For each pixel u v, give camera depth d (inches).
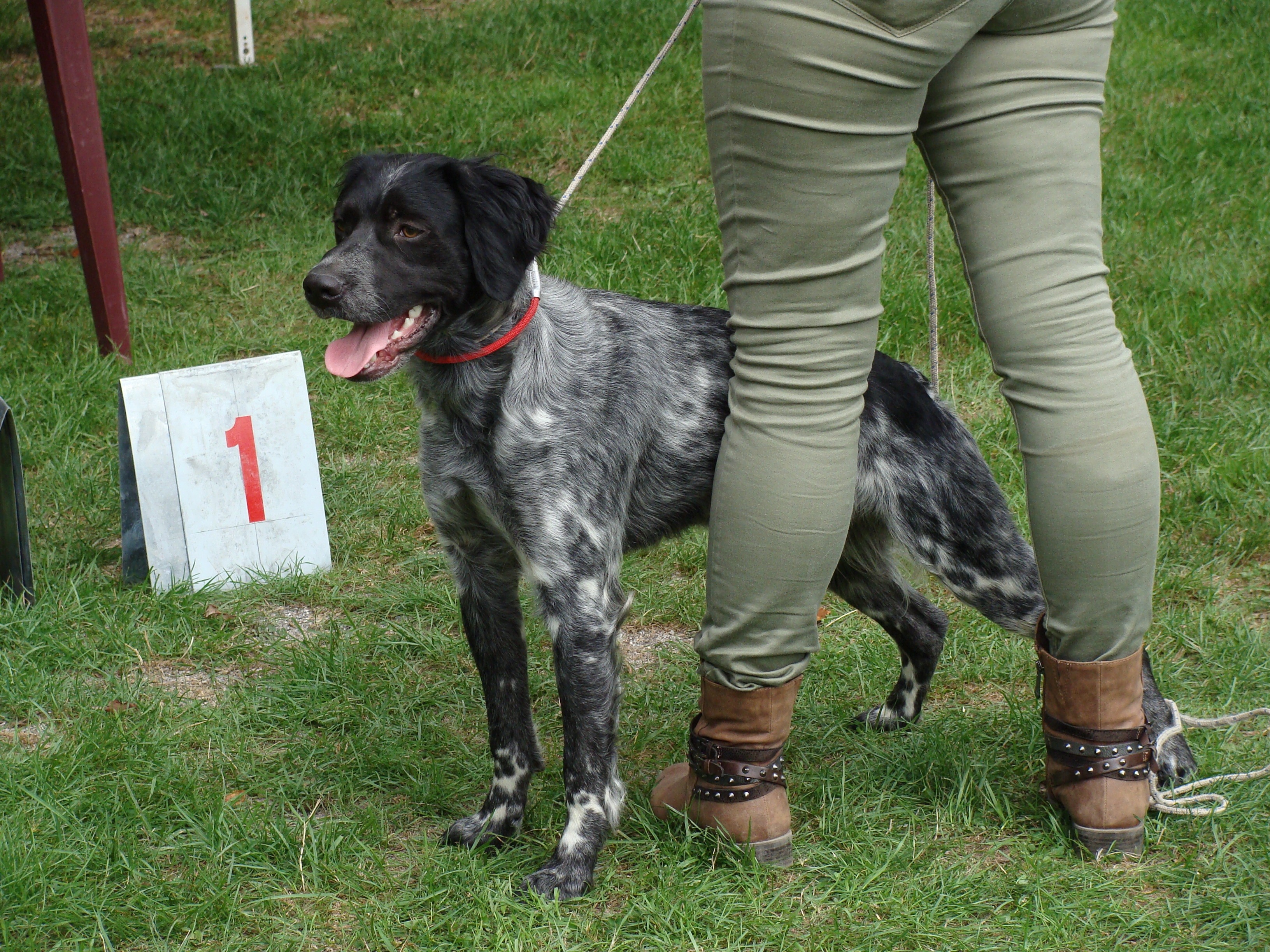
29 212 357.1
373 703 164.1
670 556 200.4
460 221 126.6
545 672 172.7
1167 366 247.9
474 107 397.1
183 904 124.6
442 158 130.3
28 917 121.4
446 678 171.0
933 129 110.8
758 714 123.0
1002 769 143.2
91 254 257.8
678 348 141.1
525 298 130.6
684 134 377.7
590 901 125.6
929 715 157.9
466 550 137.5
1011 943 116.0
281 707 162.6
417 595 189.8
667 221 314.2
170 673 173.0
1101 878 122.9
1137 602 117.7
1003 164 108.2
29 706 161.8
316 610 191.5
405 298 125.5
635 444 136.4
